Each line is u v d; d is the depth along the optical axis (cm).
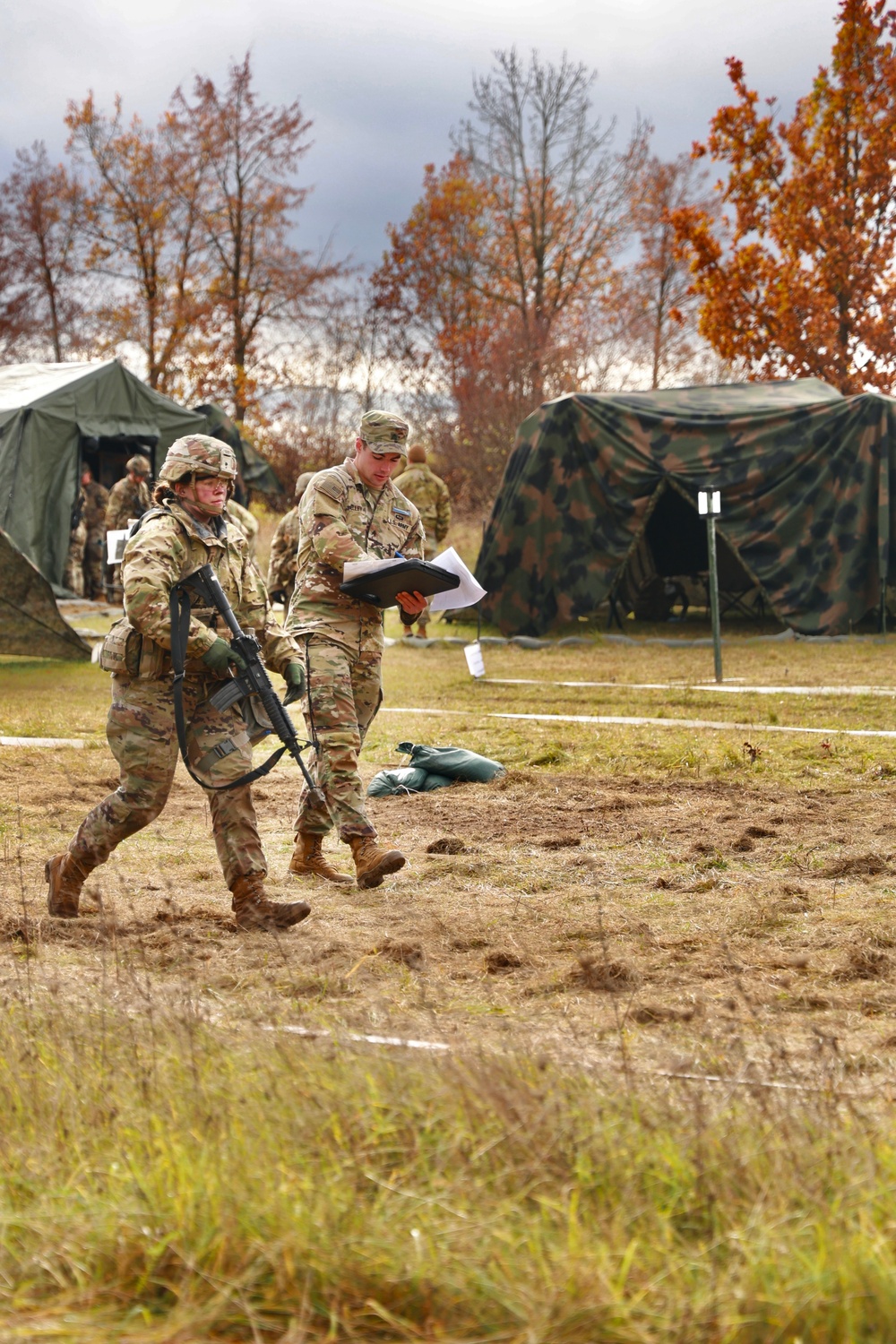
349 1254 270
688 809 901
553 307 5347
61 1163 325
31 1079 375
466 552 3584
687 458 2283
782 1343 240
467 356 4772
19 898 681
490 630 2558
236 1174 302
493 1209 287
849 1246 257
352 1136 322
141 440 2986
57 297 5659
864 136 3762
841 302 3891
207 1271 272
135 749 617
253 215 5519
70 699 1593
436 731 1280
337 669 709
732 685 1633
